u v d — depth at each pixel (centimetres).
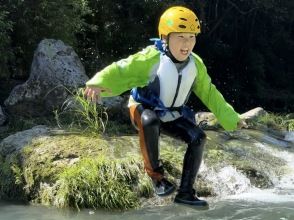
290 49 2112
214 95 401
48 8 1087
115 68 368
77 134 665
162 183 364
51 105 859
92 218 509
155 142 362
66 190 545
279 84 2072
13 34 1115
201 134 379
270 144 816
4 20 1038
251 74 1917
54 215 519
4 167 614
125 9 1484
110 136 696
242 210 525
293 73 2111
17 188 595
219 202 562
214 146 730
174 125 386
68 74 882
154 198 559
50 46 901
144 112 368
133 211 530
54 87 861
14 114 870
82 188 548
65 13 1116
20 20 1086
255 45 2042
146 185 562
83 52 1412
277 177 674
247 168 659
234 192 611
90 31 1437
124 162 583
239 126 401
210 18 1872
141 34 1492
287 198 586
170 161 616
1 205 562
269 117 1023
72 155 600
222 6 1884
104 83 364
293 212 518
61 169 581
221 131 832
